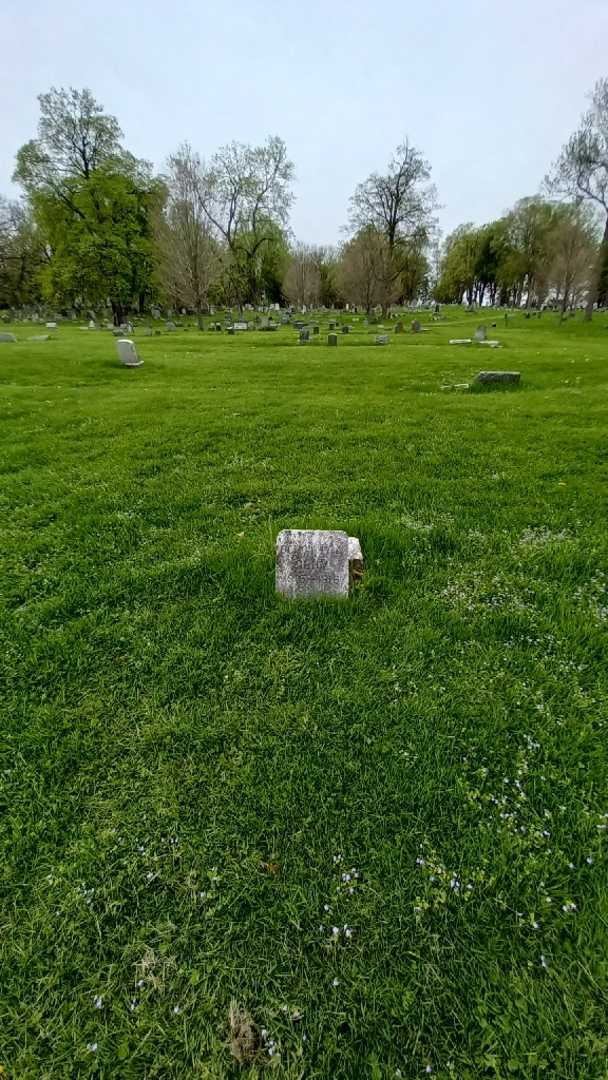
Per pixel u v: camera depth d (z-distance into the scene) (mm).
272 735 2459
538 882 1841
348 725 2514
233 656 2992
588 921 1718
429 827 2047
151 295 53500
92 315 52188
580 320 43094
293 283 65188
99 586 3691
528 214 58906
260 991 1586
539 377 14273
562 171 33750
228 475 6152
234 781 2229
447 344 26172
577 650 3020
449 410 9773
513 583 3773
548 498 5395
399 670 2865
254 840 2006
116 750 2398
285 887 1843
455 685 2762
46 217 41938
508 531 4660
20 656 3021
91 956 1673
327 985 1590
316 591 3469
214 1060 1441
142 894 1840
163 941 1709
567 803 2139
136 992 1588
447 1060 1428
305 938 1702
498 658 2965
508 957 1645
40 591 3717
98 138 40469
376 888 1836
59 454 7133
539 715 2568
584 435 7723
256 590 3592
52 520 4969
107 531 4633
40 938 1716
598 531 4594
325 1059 1435
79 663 2934
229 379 14594
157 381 14422
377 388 12812
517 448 7195
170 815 2094
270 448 7254
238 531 4605
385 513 5008
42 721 2557
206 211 37062
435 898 1796
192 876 1889
